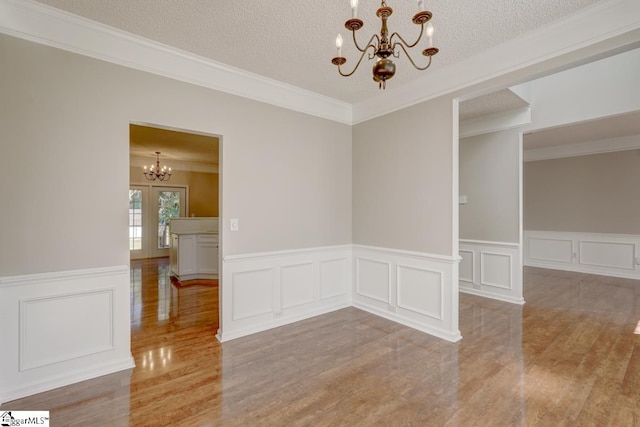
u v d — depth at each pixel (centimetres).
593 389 223
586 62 235
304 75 325
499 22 236
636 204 574
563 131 531
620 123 483
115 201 251
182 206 870
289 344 299
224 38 257
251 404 207
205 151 701
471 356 273
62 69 229
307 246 374
